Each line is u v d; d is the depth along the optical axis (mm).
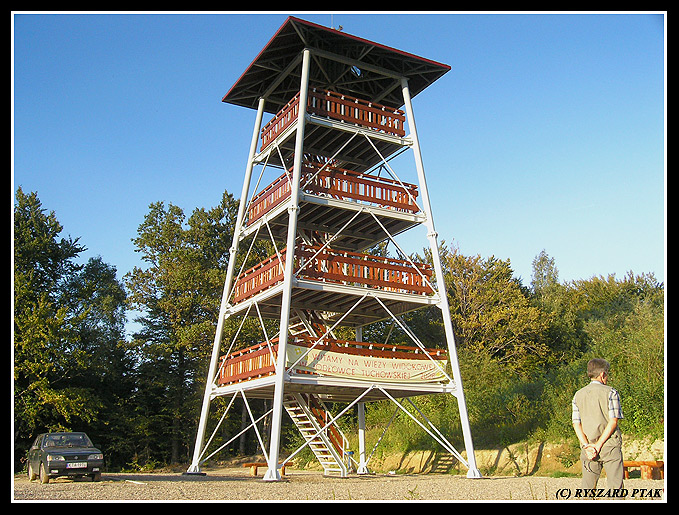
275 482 20453
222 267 55125
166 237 54375
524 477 25062
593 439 8555
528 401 34219
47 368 41375
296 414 28016
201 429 27781
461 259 56719
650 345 32469
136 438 50219
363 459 30266
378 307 29047
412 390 24641
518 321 52812
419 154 27344
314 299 27312
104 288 54500
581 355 55344
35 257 49594
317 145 29172
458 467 31984
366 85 29984
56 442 24500
